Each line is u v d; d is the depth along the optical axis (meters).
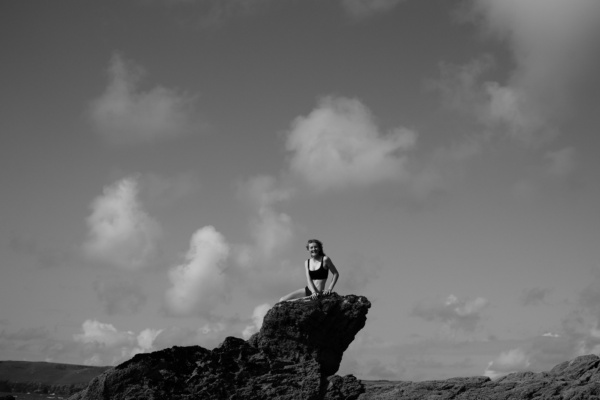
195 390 20.17
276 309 21.56
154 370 20.50
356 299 21.98
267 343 21.62
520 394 19.09
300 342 21.36
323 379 20.92
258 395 20.16
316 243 22.23
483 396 19.39
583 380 19.70
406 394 20.06
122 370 20.28
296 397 20.20
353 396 20.50
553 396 18.67
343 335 21.80
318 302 21.47
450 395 19.66
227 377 20.58
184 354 21.22
